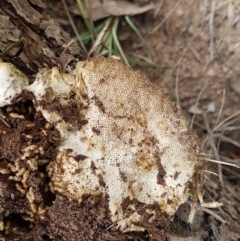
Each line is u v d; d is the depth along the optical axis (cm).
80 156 22
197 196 25
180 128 24
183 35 39
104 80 23
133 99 23
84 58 28
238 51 38
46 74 22
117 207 22
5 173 21
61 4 36
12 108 22
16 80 22
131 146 23
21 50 25
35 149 22
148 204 23
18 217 23
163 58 39
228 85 39
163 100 24
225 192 32
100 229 22
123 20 38
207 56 39
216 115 39
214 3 37
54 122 22
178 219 25
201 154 25
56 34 27
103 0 37
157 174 23
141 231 23
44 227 22
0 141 22
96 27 37
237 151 39
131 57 39
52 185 22
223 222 27
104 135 23
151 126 23
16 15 25
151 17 39
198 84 39
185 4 38
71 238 22
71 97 23
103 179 22
